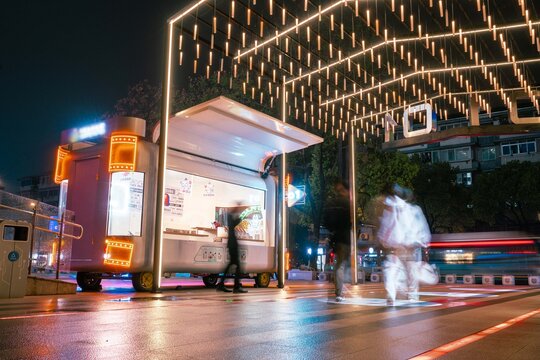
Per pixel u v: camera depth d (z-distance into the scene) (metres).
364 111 18.69
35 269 9.28
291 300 7.57
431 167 44.78
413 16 12.66
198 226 12.30
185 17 11.74
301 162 30.00
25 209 9.16
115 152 10.16
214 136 12.40
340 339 3.50
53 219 9.40
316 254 29.86
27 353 2.78
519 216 44.16
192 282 18.50
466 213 43.69
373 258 33.12
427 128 17.05
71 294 8.57
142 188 10.44
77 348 2.97
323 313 5.42
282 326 4.21
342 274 7.53
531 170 40.03
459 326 4.32
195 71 12.55
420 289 13.10
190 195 12.26
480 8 11.97
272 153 14.27
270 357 2.80
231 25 12.53
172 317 4.82
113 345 3.10
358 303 7.07
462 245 28.44
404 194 7.65
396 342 3.39
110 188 10.12
